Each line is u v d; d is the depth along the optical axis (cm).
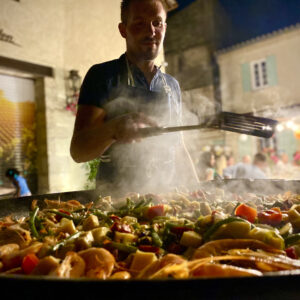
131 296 69
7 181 650
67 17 677
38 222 158
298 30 1503
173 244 125
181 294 69
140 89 245
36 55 651
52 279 70
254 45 1628
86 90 227
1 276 74
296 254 117
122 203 203
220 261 105
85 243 118
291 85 1572
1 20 599
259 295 71
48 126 675
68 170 696
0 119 639
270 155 1307
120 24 243
